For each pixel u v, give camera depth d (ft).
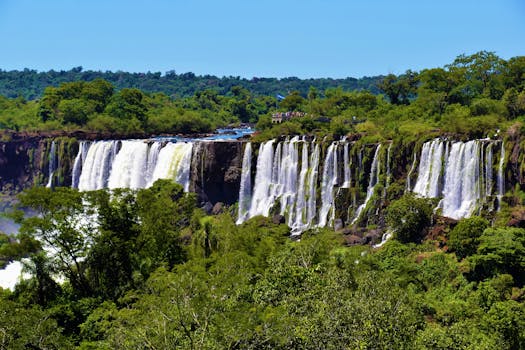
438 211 263.08
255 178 324.80
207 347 99.04
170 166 339.57
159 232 175.52
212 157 328.49
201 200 331.77
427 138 281.13
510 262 193.98
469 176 261.65
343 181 300.81
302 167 310.86
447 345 117.19
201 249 188.96
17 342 106.11
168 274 135.23
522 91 343.26
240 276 136.98
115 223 170.40
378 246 255.50
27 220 158.40
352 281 142.31
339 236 260.01
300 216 307.17
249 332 101.50
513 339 153.38
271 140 330.13
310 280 130.93
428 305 167.12
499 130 274.77
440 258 211.20
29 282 163.02
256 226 236.63
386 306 104.99
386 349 97.55
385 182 287.28
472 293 180.65
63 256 165.99
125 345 105.60
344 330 100.63
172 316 106.01
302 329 101.45
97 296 162.50
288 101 572.92
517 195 248.11
